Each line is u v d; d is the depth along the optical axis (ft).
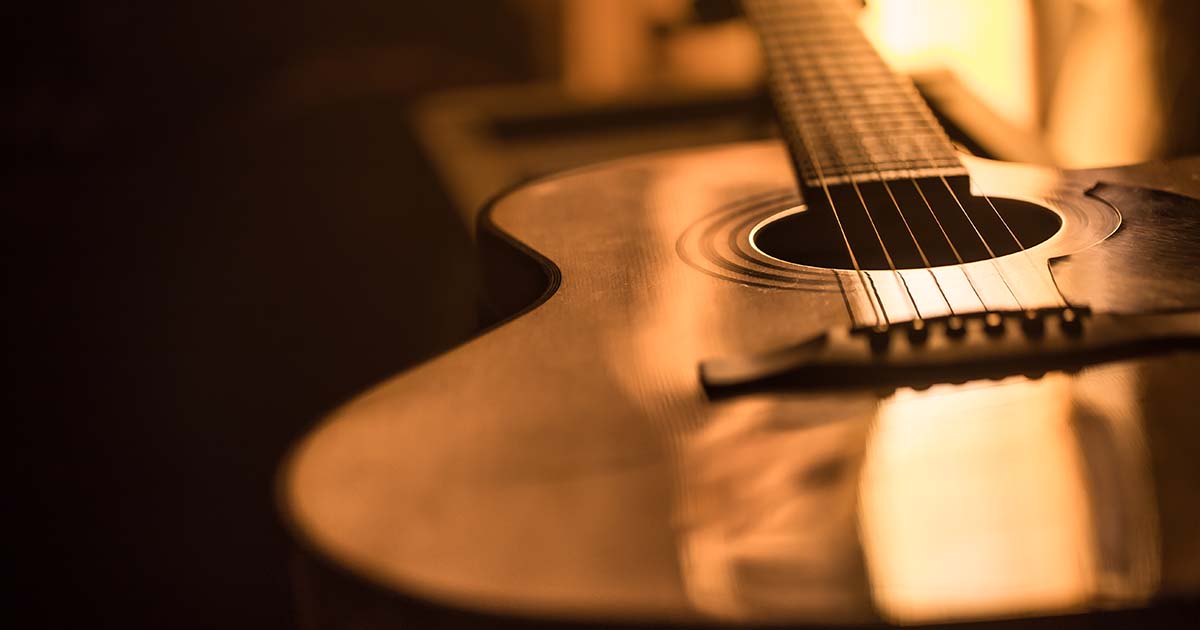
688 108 3.80
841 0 3.25
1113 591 1.79
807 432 1.98
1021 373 2.04
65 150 5.82
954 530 1.85
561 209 2.57
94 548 3.45
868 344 2.08
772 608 1.79
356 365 4.18
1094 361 2.05
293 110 5.97
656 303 2.23
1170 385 2.00
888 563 1.82
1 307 4.73
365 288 4.67
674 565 1.83
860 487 1.90
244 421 3.95
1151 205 2.41
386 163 5.62
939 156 2.57
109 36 5.82
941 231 2.51
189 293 4.78
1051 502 1.87
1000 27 3.43
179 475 3.74
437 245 4.95
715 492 1.90
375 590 1.84
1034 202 2.46
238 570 3.37
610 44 5.70
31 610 3.26
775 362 2.07
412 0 5.90
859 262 2.53
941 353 2.06
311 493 1.94
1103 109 3.22
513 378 2.09
